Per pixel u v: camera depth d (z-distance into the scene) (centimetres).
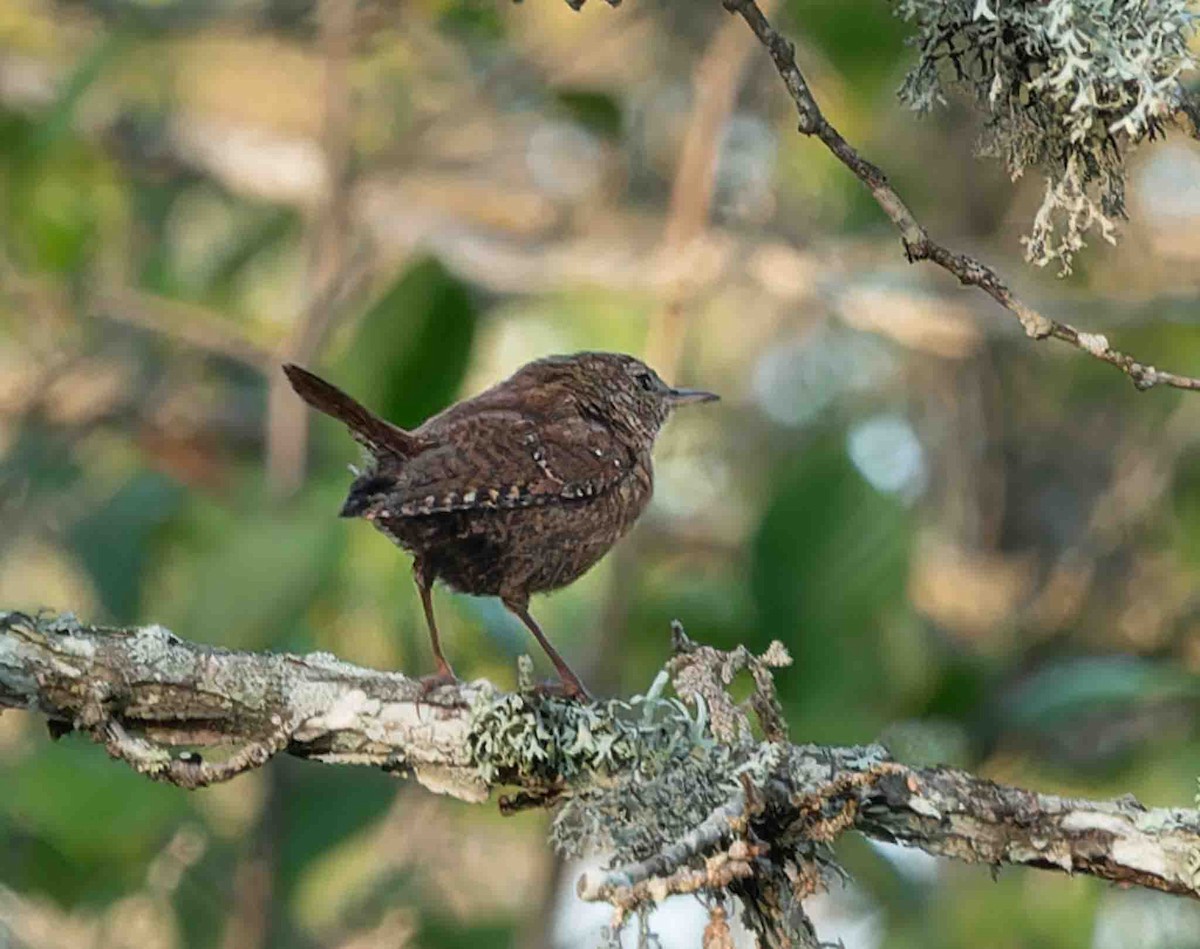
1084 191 637
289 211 1421
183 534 1235
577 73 1448
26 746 1100
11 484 1334
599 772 677
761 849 575
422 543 796
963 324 1257
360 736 682
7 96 1377
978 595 1265
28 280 1320
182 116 1448
